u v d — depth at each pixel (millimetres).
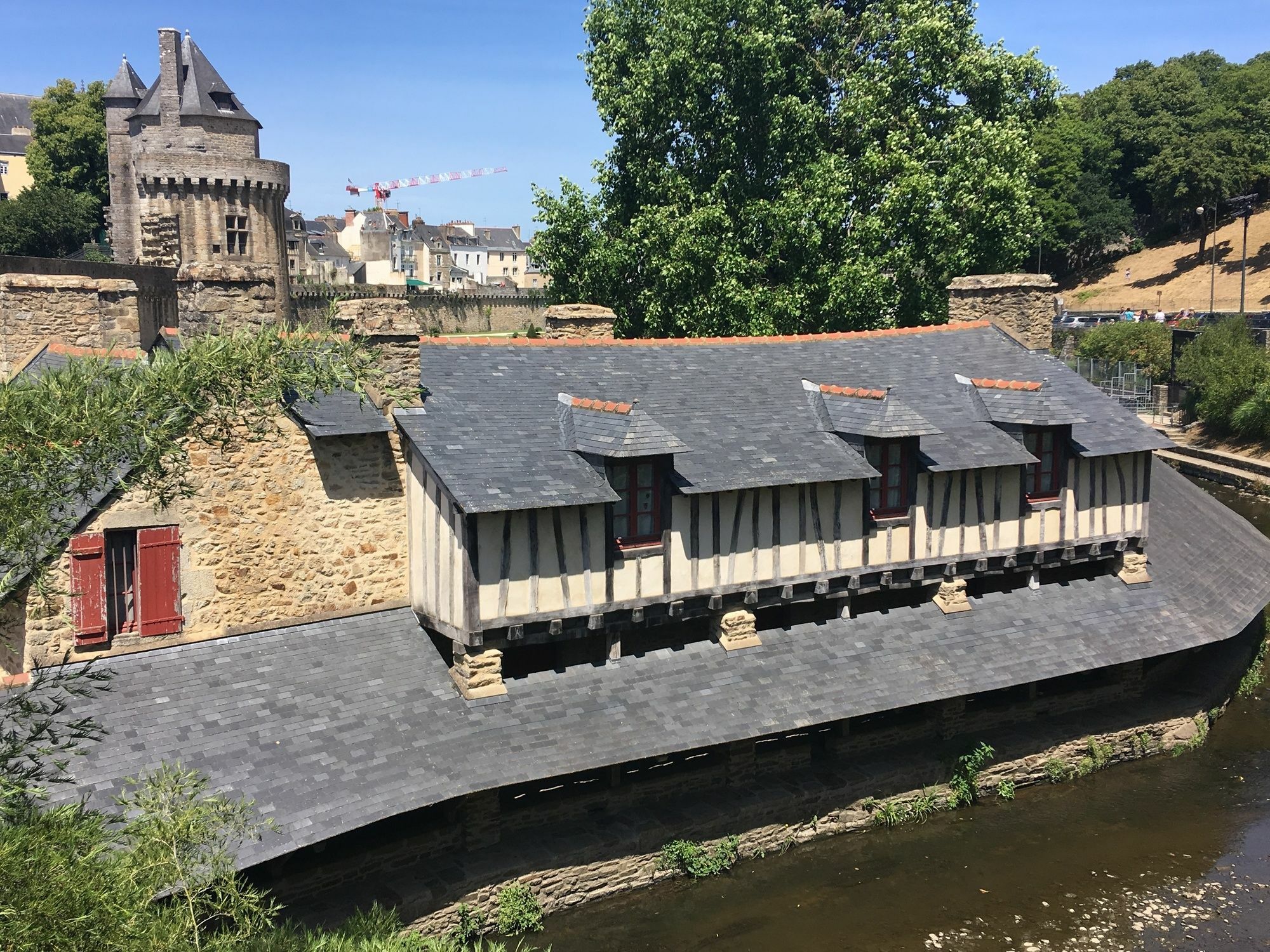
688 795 13906
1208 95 79688
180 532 11891
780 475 13859
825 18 32219
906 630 15250
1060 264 77625
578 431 13406
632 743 12359
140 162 42031
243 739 11078
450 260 110062
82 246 55812
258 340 9133
